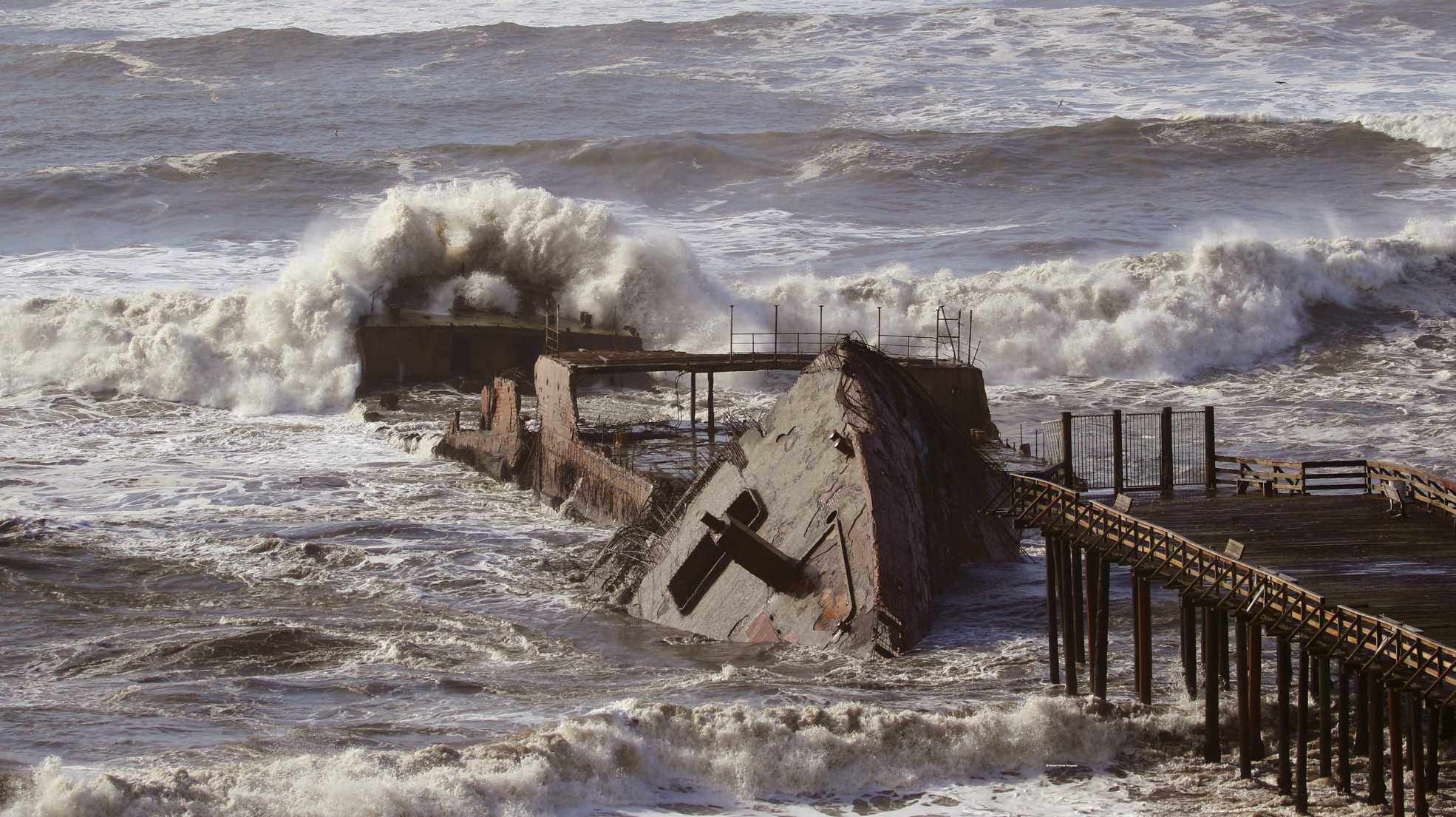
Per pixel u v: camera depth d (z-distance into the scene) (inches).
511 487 5344.5
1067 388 7081.7
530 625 3919.8
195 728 3107.8
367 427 6250.0
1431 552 3127.5
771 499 3833.7
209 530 4766.2
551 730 2908.5
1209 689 2960.1
